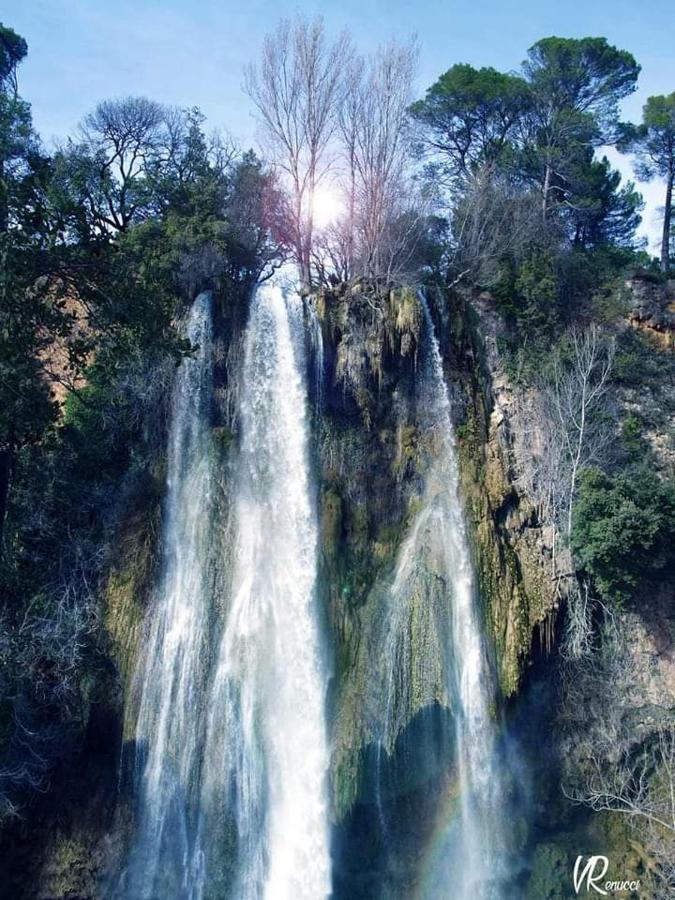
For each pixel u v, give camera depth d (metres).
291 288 30.62
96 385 27.95
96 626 25.58
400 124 36.31
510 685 26.80
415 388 30.08
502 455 30.75
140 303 18.31
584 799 26.09
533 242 36.66
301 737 26.09
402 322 29.55
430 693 26.34
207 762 25.22
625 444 32.16
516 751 27.03
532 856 26.06
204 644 26.20
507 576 28.03
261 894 24.44
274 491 28.17
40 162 17.39
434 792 25.73
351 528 28.56
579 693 28.08
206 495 27.56
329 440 29.22
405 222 35.53
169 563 27.00
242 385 28.67
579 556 28.75
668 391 34.28
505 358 33.28
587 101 45.19
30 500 26.20
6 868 23.17
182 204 31.78
